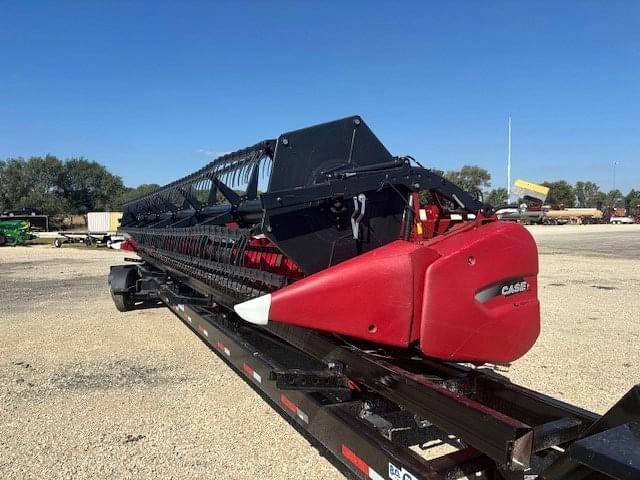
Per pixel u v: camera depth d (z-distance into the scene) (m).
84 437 4.11
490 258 3.12
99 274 15.70
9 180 69.50
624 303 9.62
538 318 3.38
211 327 5.23
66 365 6.04
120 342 7.06
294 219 3.13
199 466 3.65
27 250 27.58
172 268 6.81
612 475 1.68
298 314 2.86
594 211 71.00
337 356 3.35
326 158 3.29
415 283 2.91
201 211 6.80
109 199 75.62
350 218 3.28
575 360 6.00
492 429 2.28
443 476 2.48
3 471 3.59
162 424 4.35
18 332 7.70
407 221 3.30
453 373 3.54
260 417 4.47
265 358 4.02
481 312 3.08
